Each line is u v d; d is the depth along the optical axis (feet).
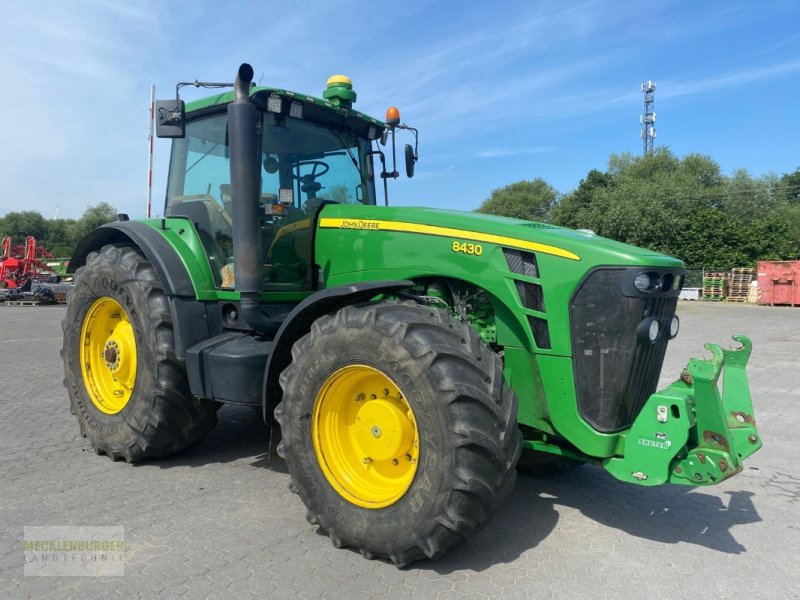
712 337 42.78
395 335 9.08
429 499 8.67
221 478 13.26
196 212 14.39
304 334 11.25
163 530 10.55
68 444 15.84
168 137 13.19
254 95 12.89
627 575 9.15
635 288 9.37
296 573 9.06
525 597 8.46
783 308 77.30
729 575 9.21
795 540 10.50
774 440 16.75
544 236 10.14
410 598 8.38
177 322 12.94
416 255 11.41
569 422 9.89
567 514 11.50
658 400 9.04
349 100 14.69
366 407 9.89
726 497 12.52
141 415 13.42
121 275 14.02
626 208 109.40
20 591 8.53
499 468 8.71
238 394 11.80
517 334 10.49
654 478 9.11
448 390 8.57
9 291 81.87
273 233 13.46
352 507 9.58
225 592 8.53
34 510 11.39
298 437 10.14
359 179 15.56
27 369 28.53
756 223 104.73
